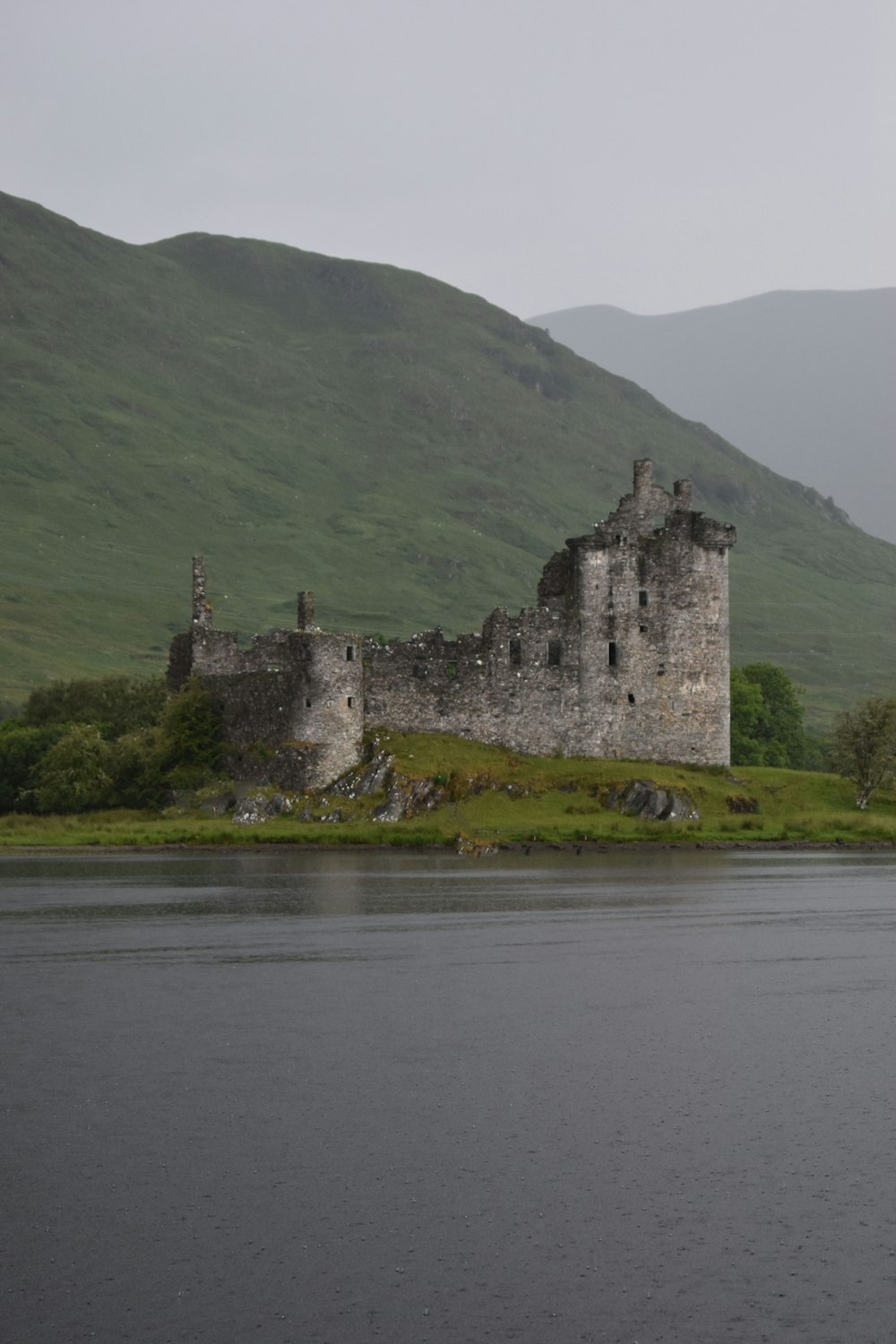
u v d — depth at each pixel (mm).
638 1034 50594
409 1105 41781
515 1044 49000
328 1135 39156
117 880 98812
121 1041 49188
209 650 144625
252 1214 33938
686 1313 29500
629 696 144000
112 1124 40062
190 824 129250
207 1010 54344
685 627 145250
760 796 141875
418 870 106562
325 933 74312
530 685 141500
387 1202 34625
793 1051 48156
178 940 71438
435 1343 28312
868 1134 39438
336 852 119938
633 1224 33469
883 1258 31891
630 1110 41438
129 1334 28562
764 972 63312
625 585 144125
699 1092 43156
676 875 104312
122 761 142125
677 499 146500
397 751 134000
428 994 57656
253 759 135250
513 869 107875
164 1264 31406
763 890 95438
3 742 149875
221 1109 41312
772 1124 40219
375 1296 30094
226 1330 28750
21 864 110500
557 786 135500
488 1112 41156
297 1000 56250
